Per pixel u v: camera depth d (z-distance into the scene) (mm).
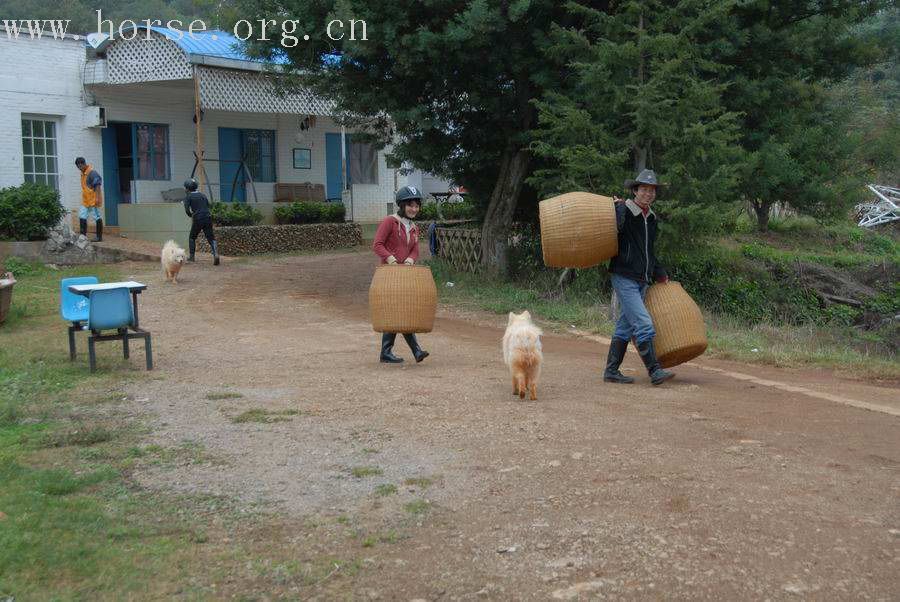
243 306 13914
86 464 5488
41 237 18859
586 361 9680
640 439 6012
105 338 8648
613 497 4852
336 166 27906
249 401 7316
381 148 17656
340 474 5324
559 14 14695
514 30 14398
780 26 16172
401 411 6883
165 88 22109
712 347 10969
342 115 18328
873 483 5102
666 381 8352
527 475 5246
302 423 6543
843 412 7078
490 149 16609
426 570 3963
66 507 4633
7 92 19984
